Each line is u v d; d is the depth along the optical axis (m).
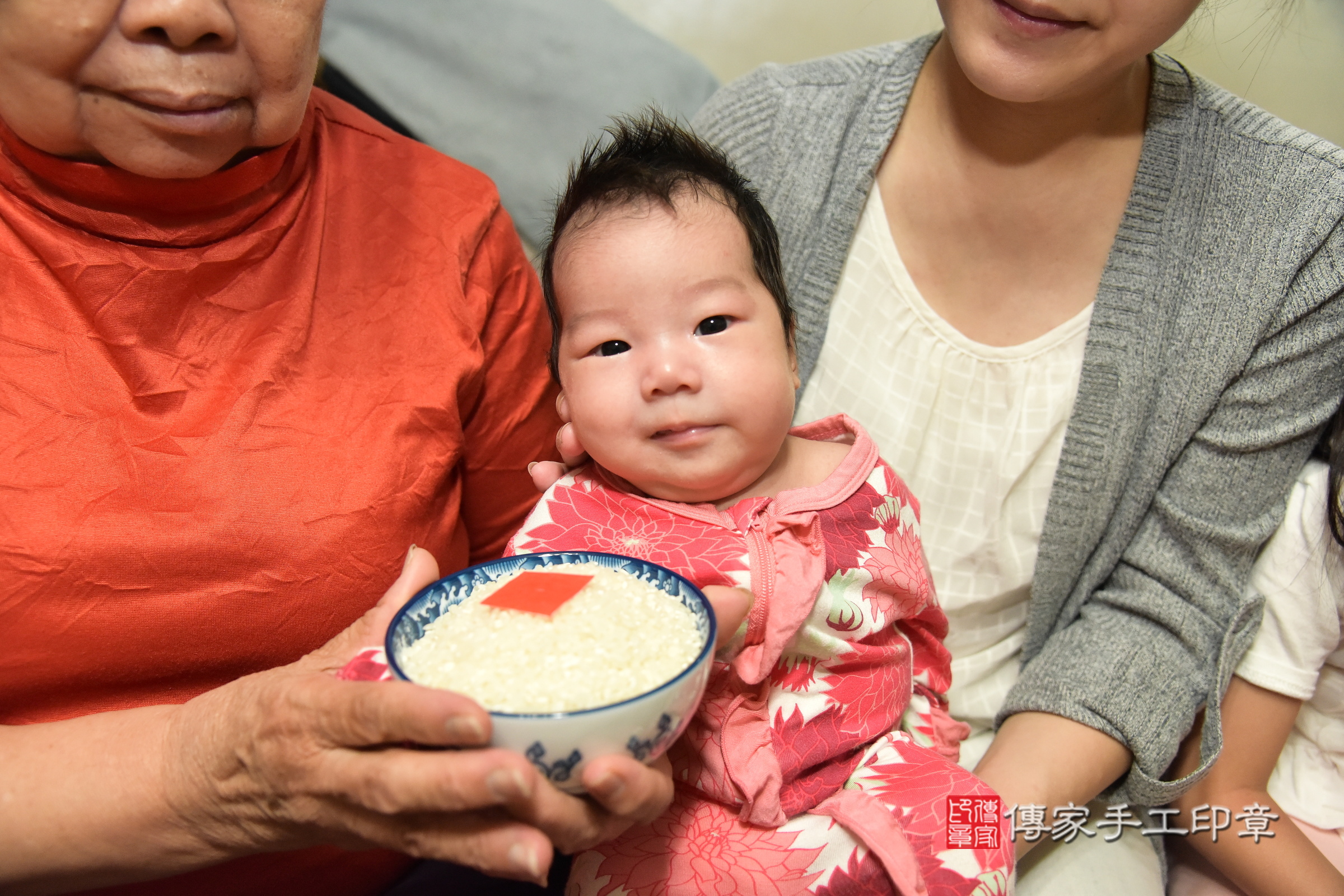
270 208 0.83
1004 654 1.21
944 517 1.18
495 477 1.07
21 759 0.69
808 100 1.20
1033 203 1.07
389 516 0.86
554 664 0.59
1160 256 1.04
